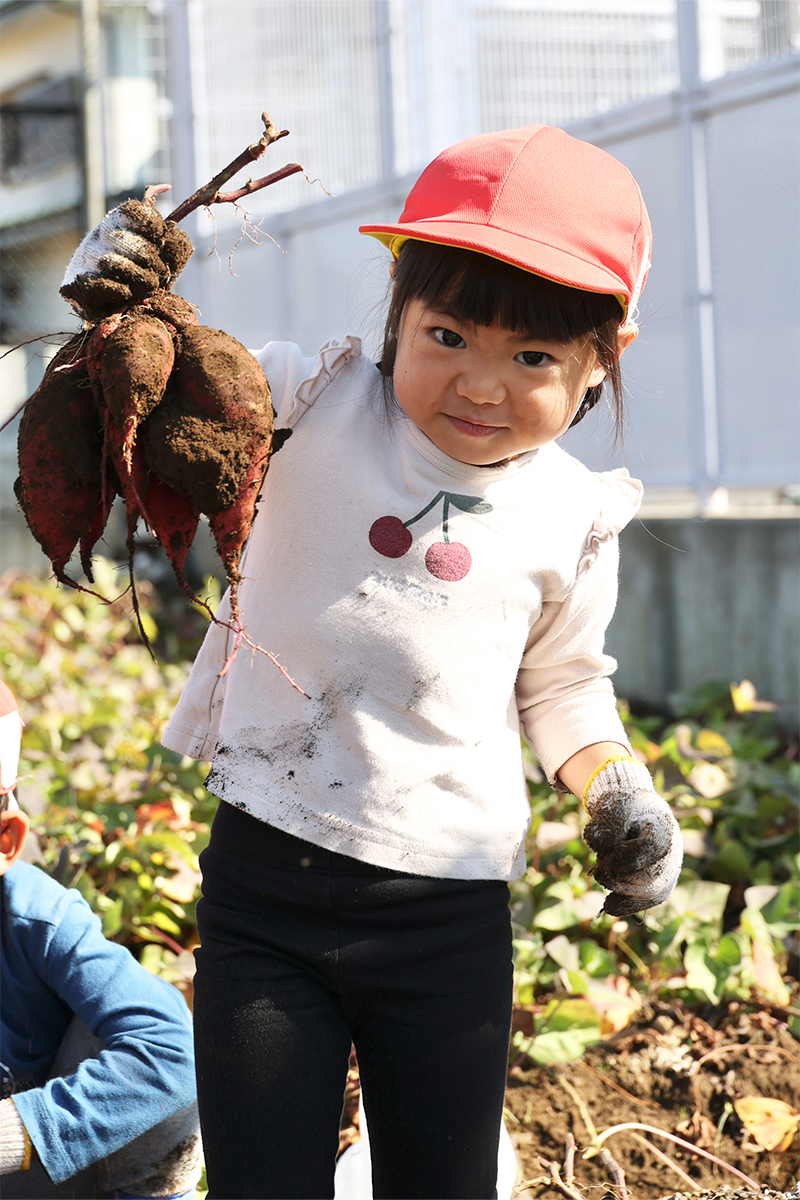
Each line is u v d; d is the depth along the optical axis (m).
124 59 8.69
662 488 5.27
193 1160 1.85
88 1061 1.72
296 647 1.62
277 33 7.02
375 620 1.61
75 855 2.97
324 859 1.59
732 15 5.11
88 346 1.36
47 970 1.80
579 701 1.81
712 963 2.82
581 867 3.30
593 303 1.53
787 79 4.68
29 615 6.52
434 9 6.32
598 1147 2.34
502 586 1.65
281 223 6.83
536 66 6.33
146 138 8.79
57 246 9.12
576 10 6.37
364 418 1.67
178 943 2.98
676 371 5.18
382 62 6.58
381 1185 1.58
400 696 1.61
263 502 1.68
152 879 2.99
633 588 5.34
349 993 1.58
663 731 4.92
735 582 4.89
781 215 4.76
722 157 4.95
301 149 7.04
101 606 6.60
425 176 1.64
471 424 1.54
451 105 6.30
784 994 2.75
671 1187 2.28
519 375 1.51
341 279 6.54
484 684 1.65
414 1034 1.57
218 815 1.70
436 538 1.62
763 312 4.86
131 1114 1.71
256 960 1.57
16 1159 1.65
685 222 5.08
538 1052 2.52
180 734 1.73
